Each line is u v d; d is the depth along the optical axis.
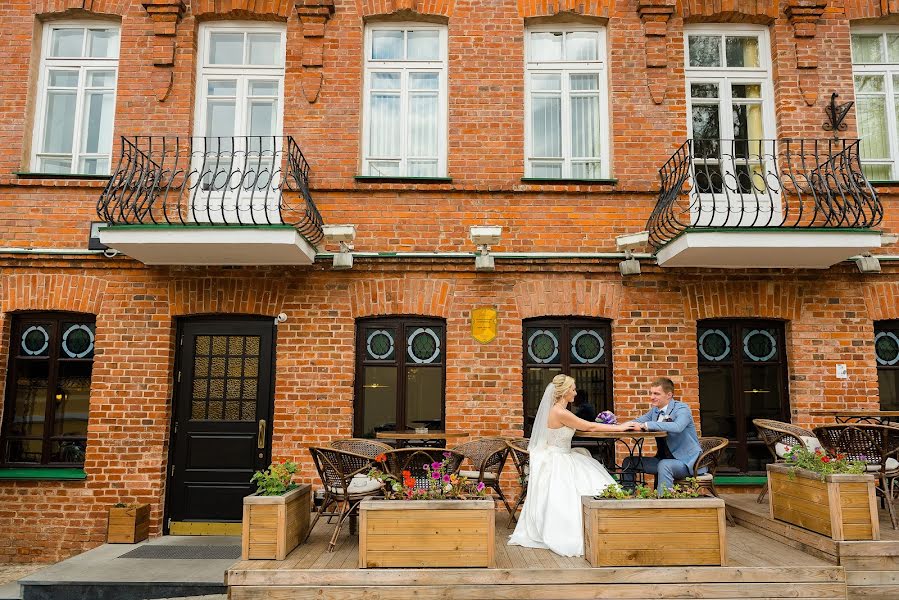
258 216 7.71
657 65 7.92
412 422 7.55
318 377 7.46
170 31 7.89
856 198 7.05
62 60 8.10
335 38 7.98
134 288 7.55
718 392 7.67
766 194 7.89
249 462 7.50
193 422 7.56
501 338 7.53
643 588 4.86
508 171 7.81
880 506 6.56
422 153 8.08
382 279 7.61
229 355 7.67
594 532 4.97
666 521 4.98
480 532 4.98
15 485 7.24
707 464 6.12
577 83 8.21
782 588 4.87
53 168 8.00
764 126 8.09
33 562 7.14
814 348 7.55
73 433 7.54
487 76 7.96
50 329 7.66
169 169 7.65
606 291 7.61
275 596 4.87
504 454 6.46
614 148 7.85
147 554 6.55
